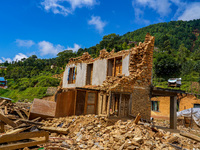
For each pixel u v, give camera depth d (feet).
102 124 35.58
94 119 36.63
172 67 154.71
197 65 160.25
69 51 278.46
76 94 43.32
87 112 44.24
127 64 46.32
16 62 338.54
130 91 40.52
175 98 44.62
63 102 44.62
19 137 21.94
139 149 23.24
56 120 41.93
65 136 32.14
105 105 43.68
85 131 32.24
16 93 170.09
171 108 44.75
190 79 142.92
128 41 331.77
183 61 180.75
